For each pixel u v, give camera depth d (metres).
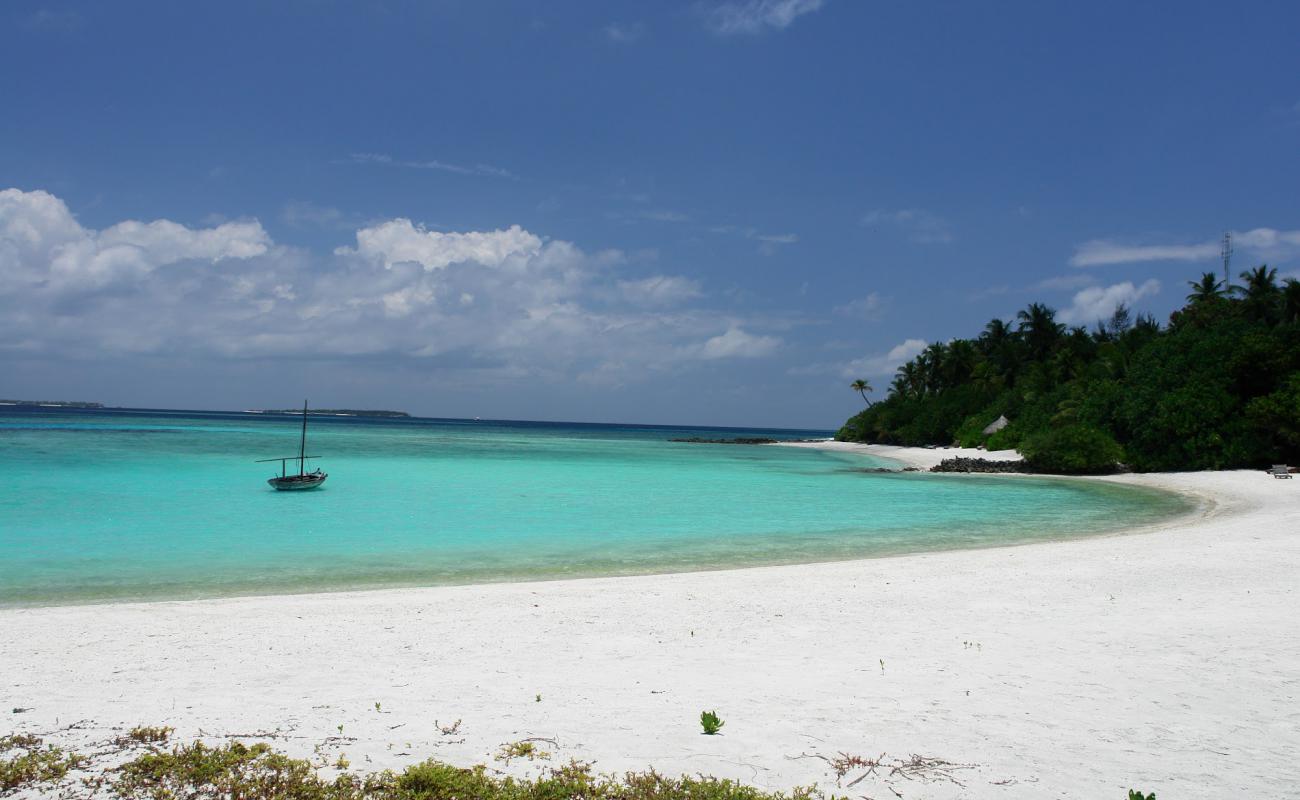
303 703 7.59
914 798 5.40
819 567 17.17
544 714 7.25
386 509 28.77
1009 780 5.71
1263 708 7.35
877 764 6.01
